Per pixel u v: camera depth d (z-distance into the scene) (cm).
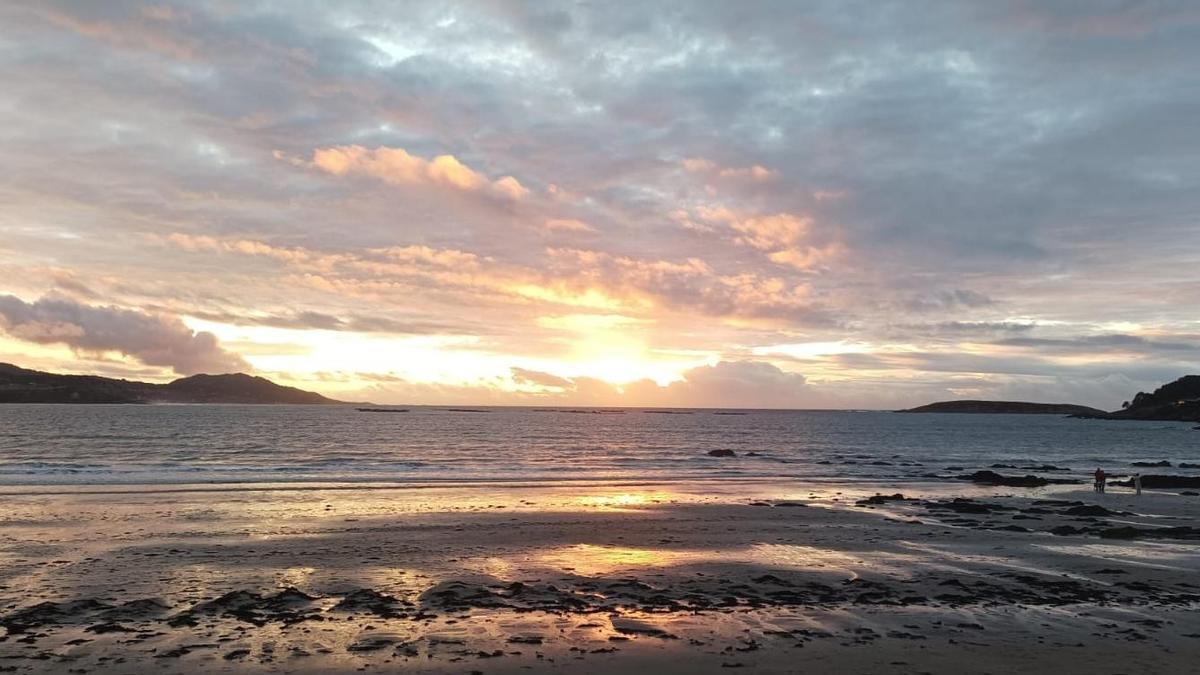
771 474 4159
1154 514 2645
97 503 2352
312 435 7925
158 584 1287
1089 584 1395
